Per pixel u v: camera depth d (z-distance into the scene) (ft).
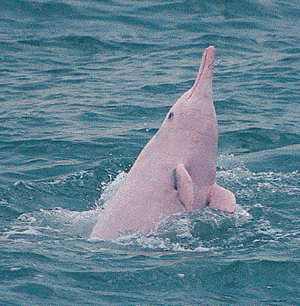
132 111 242.99
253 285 127.24
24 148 208.33
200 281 128.16
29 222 157.99
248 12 373.81
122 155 202.69
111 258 136.98
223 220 151.23
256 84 272.31
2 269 130.31
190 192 144.36
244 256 137.49
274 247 141.69
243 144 213.25
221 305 119.75
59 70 294.25
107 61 307.17
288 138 216.95
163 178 151.43
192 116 153.38
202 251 140.77
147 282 127.34
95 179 185.37
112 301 120.26
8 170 190.08
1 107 248.11
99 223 152.97
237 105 248.73
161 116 237.86
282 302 121.39
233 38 336.70
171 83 273.54
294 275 130.72
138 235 148.36
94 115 238.89
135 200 151.74
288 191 174.09
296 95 260.21
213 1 383.65
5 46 323.57
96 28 350.23
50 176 186.39
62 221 159.22
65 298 120.78
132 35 341.41
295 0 395.55
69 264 133.59
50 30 347.36
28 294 121.49
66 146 209.56
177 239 146.20
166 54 314.76
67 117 237.25
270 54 314.55
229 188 176.14
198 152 152.76
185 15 368.89
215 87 269.64
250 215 157.38
